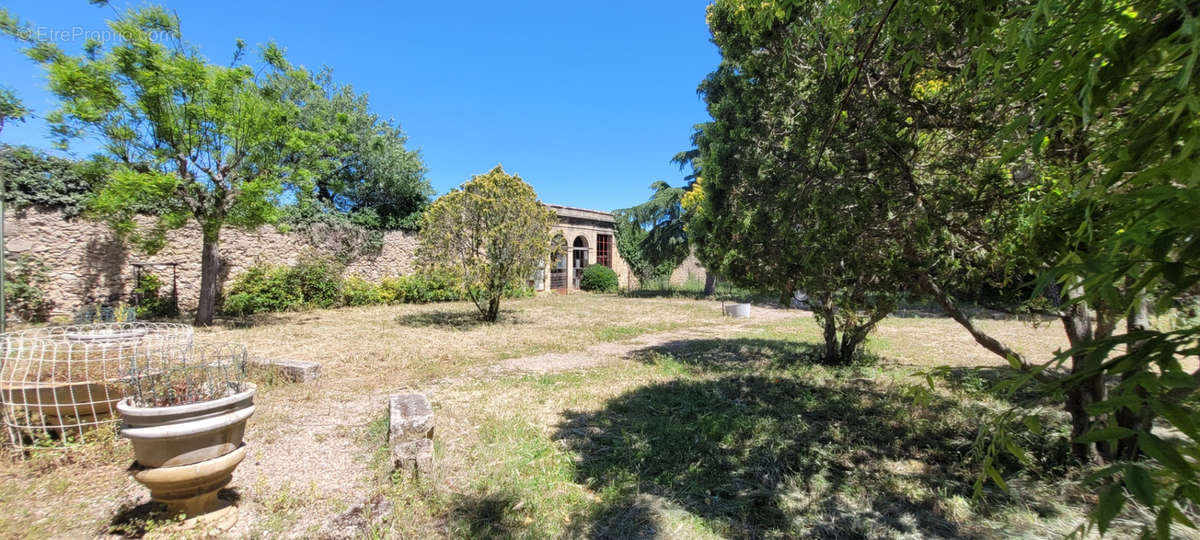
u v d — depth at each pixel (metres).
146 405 2.80
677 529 2.74
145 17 8.40
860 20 2.19
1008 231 2.44
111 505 2.88
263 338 9.05
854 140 2.63
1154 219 0.75
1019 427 3.89
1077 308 3.25
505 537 2.65
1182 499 0.63
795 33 2.85
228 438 2.65
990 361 7.59
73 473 3.26
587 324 12.12
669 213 20.83
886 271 3.46
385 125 20.36
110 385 3.87
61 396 3.72
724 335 10.82
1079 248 1.38
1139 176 0.82
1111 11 0.86
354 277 15.55
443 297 17.22
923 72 2.50
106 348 3.94
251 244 13.68
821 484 3.32
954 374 6.34
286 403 4.98
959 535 2.67
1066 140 1.87
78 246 10.77
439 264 11.06
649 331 11.22
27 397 3.61
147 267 11.69
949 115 2.46
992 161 2.50
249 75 9.34
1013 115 2.29
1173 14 0.81
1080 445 3.35
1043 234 1.58
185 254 12.45
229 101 9.26
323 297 14.30
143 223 11.62
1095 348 0.79
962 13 1.55
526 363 7.38
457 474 3.39
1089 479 0.72
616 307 16.72
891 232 2.89
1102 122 1.60
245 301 12.34
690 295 21.95
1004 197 2.40
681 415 4.79
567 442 4.00
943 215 2.65
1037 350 8.54
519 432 4.22
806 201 2.87
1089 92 0.84
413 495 3.04
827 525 2.80
